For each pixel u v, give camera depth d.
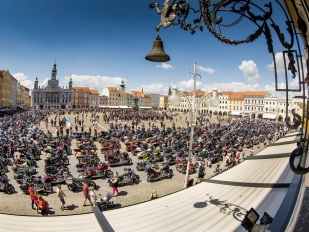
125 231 4.04
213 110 120.12
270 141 35.22
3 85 87.44
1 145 21.97
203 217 4.53
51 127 46.22
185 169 18.73
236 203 5.06
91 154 21.59
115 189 13.73
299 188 2.72
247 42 2.07
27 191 13.38
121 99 151.62
